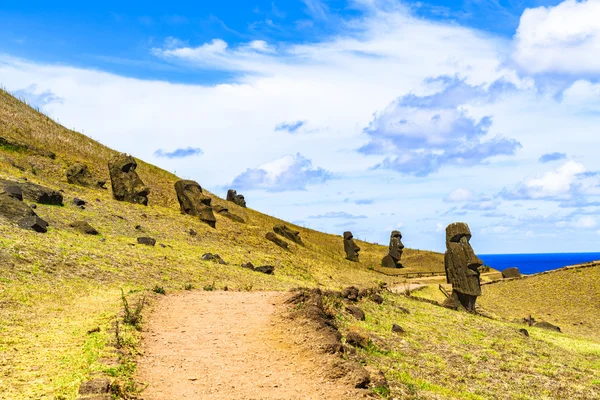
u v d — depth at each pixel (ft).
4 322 54.44
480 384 60.85
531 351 84.23
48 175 170.60
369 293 103.14
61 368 41.22
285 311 66.33
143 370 43.29
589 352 95.91
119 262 94.38
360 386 44.21
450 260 133.28
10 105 228.84
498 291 172.45
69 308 64.59
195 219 172.55
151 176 233.35
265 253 161.89
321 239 291.79
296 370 46.37
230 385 41.57
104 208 146.00
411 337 77.15
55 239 97.81
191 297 78.95
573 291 161.99
